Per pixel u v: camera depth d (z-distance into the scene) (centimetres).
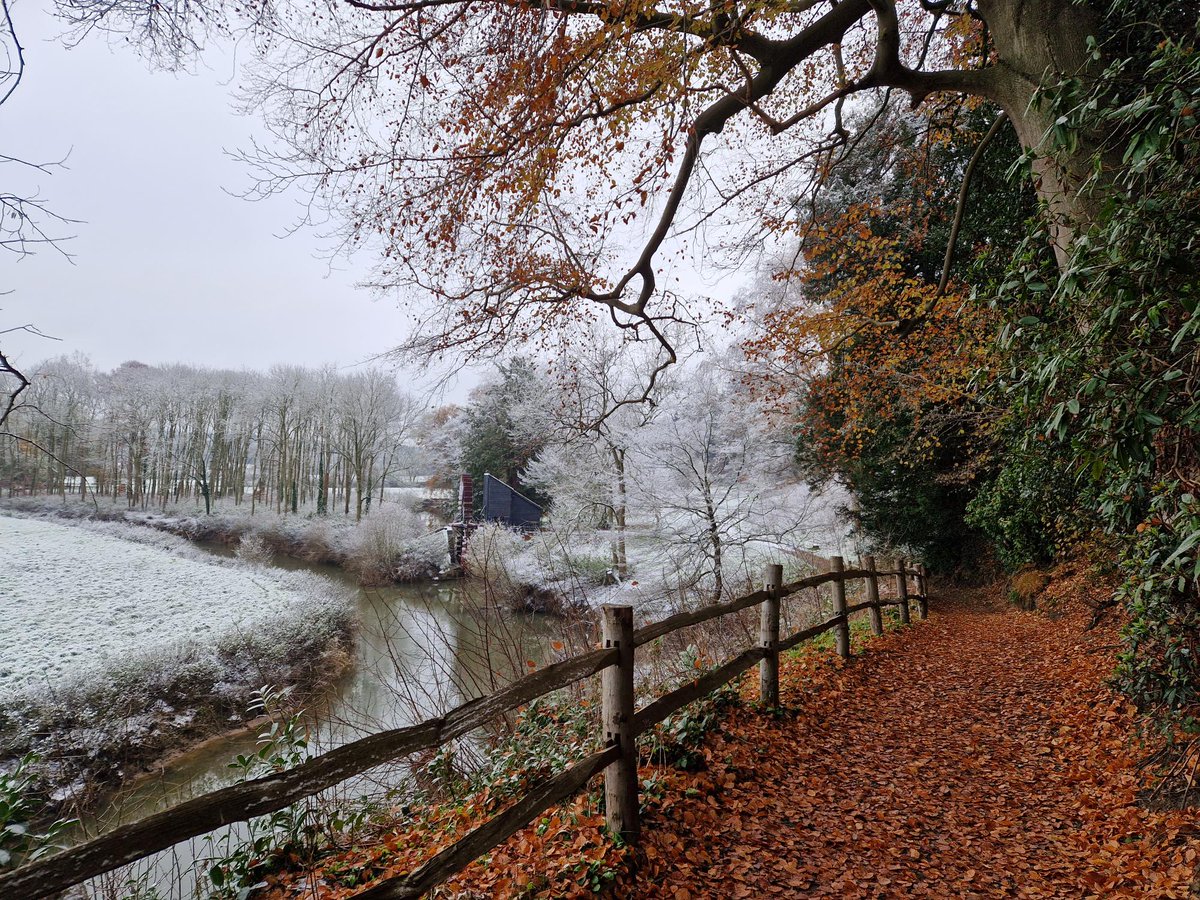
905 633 914
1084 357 266
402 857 319
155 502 4841
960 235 1113
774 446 1702
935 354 901
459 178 629
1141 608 375
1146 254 246
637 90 588
